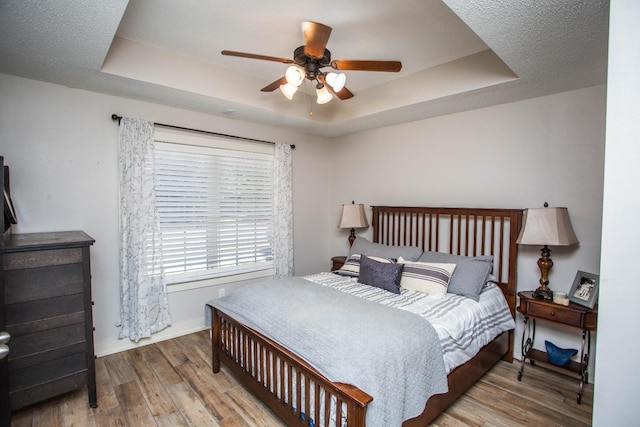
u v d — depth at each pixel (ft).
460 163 10.82
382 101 10.84
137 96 9.52
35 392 6.41
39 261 6.42
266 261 13.29
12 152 8.02
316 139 14.97
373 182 13.66
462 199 10.79
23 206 8.18
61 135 8.68
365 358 5.19
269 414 6.91
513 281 9.38
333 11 6.72
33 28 5.80
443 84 9.21
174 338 10.73
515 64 6.93
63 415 6.80
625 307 3.03
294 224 14.26
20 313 6.25
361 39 7.89
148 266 10.08
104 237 9.39
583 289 7.82
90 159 9.12
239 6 6.57
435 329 6.54
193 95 9.43
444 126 11.23
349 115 12.00
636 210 2.96
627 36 2.99
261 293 8.23
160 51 8.56
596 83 8.01
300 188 14.42
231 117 11.81
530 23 5.32
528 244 8.52
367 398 4.49
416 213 11.68
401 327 6.19
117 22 5.64
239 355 7.64
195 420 6.70
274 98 11.07
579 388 7.41
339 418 4.85
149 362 9.09
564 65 6.95
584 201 8.39
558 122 8.77
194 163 11.16
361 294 8.71
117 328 9.68
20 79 8.08
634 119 2.95
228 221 12.13
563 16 5.10
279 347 6.12
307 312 6.89
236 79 10.09
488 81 8.29
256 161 12.85
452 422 6.63
